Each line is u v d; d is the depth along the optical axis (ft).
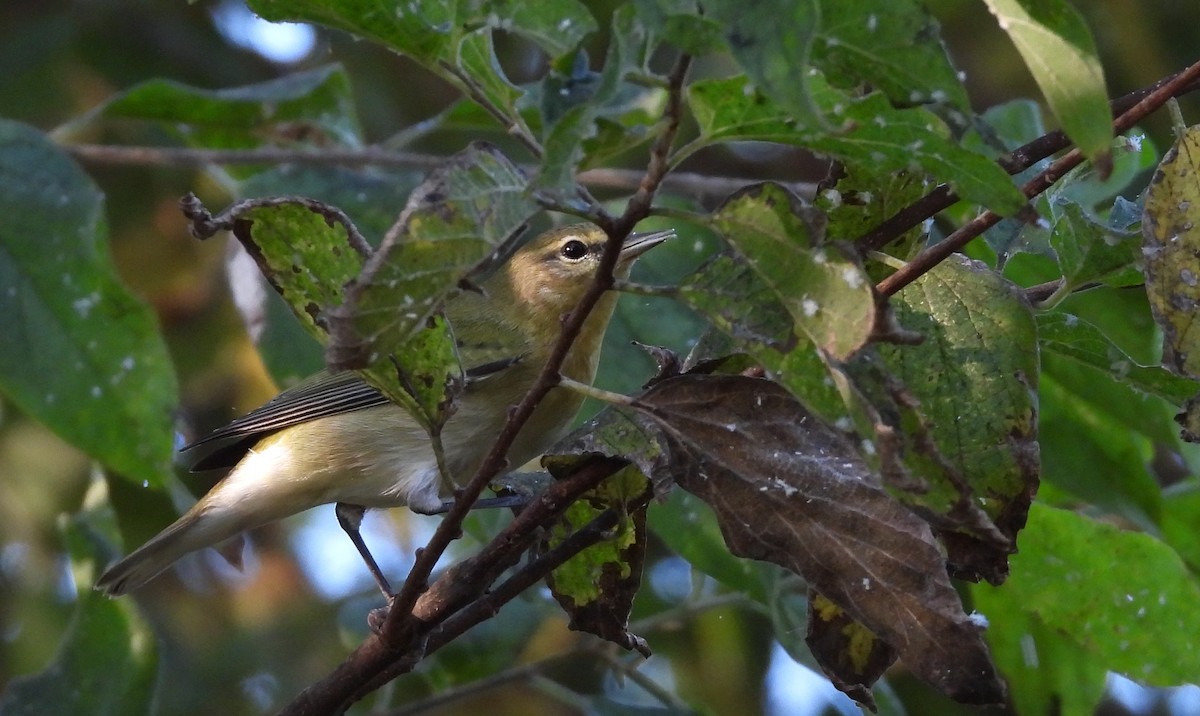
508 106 15.89
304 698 20.75
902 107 13.70
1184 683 24.67
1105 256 17.07
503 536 18.99
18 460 40.45
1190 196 16.15
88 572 31.89
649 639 38.73
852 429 14.28
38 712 27.78
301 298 17.08
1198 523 28.55
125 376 28.37
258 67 47.47
